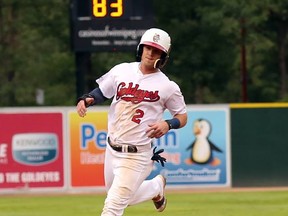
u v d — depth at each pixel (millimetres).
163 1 70438
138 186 20250
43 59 76062
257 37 73750
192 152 41219
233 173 41938
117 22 44750
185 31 69750
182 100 20188
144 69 19984
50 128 40406
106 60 68250
